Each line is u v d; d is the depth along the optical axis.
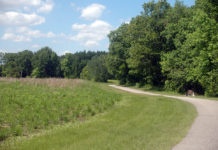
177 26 56.06
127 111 19.77
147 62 64.19
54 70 135.12
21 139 11.62
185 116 17.69
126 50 79.50
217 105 24.86
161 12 65.88
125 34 80.00
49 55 134.00
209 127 14.12
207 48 40.81
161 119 16.36
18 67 126.19
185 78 51.59
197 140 11.35
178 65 53.03
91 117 17.34
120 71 80.50
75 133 12.61
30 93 26.20
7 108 17.78
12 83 36.66
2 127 13.42
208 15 40.84
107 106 21.83
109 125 14.48
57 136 12.02
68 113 17.97
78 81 38.94
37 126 14.12
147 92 52.94
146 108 21.44
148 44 63.75
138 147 10.12
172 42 58.94
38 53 131.88
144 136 11.92
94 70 106.75
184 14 60.19
